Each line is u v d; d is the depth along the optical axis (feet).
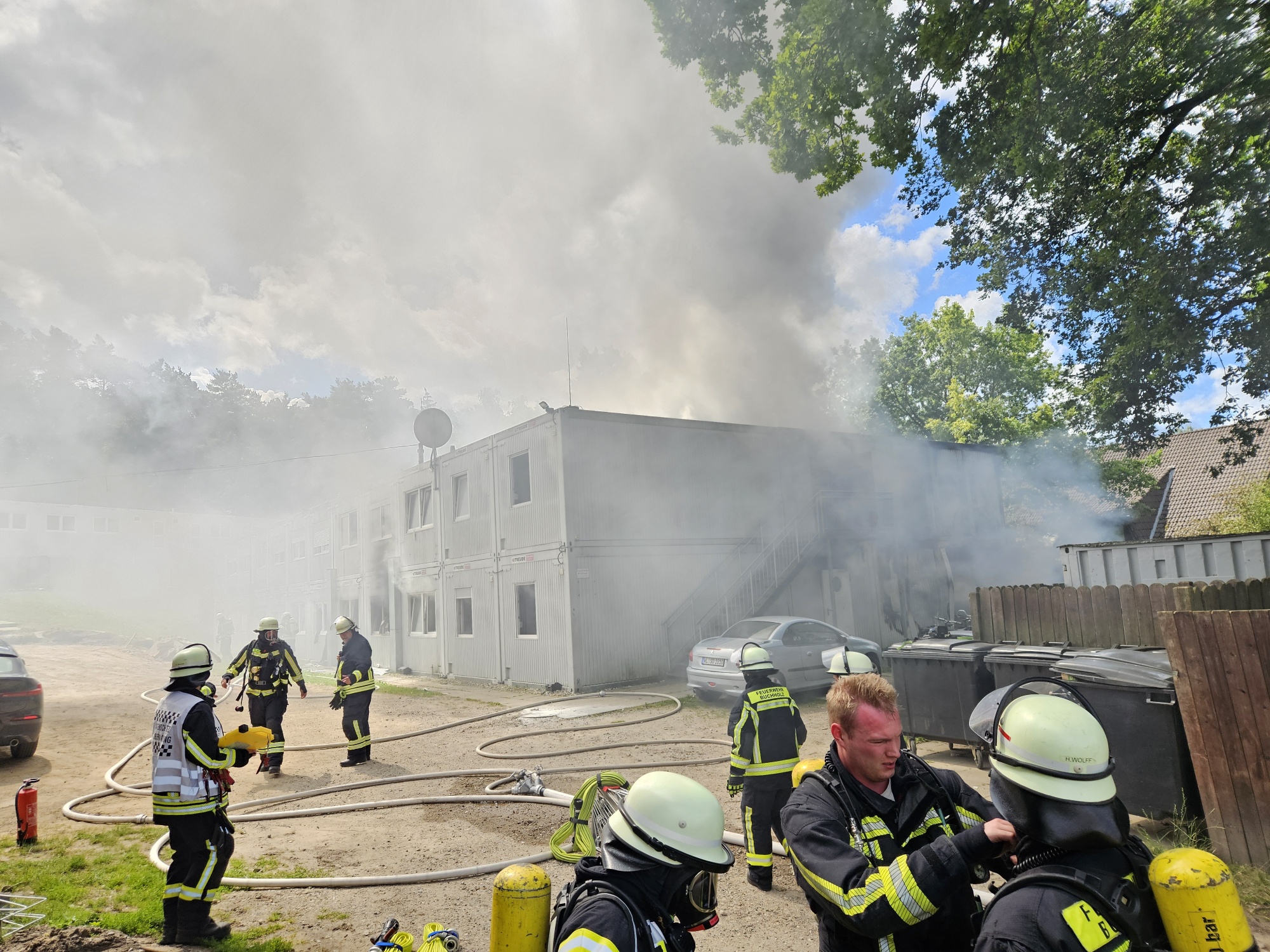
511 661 56.39
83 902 14.98
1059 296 48.11
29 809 18.94
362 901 15.44
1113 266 44.24
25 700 29.01
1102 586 24.45
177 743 13.11
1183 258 43.27
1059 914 4.52
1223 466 51.90
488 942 13.46
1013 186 43.88
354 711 29.25
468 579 62.59
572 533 51.42
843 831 6.16
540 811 22.35
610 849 5.76
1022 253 46.60
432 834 20.24
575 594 50.80
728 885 16.20
